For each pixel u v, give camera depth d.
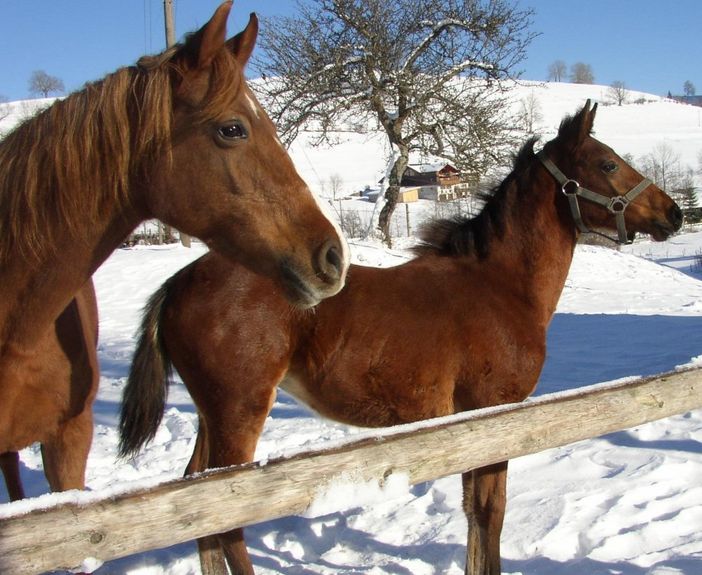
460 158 18.42
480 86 19.12
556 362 8.03
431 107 18.50
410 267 3.51
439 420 1.98
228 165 1.97
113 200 2.03
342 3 17.64
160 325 3.27
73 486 2.57
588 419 2.25
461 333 3.30
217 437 3.14
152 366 3.26
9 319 2.15
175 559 3.78
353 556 3.79
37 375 2.34
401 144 18.73
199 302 3.13
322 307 3.21
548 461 4.82
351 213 22.81
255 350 3.09
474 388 3.33
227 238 2.04
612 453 4.87
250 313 3.10
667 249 27.02
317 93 18.23
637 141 64.88
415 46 18.44
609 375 7.21
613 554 3.51
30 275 2.09
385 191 18.80
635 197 3.65
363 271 3.42
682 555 3.35
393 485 1.79
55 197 2.02
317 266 1.99
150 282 13.77
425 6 17.94
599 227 3.73
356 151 59.47
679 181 44.22
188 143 1.97
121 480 4.96
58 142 1.99
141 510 1.41
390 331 3.22
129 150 1.98
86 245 2.07
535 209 3.59
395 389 3.24
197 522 1.48
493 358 3.33
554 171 3.62
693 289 15.87
